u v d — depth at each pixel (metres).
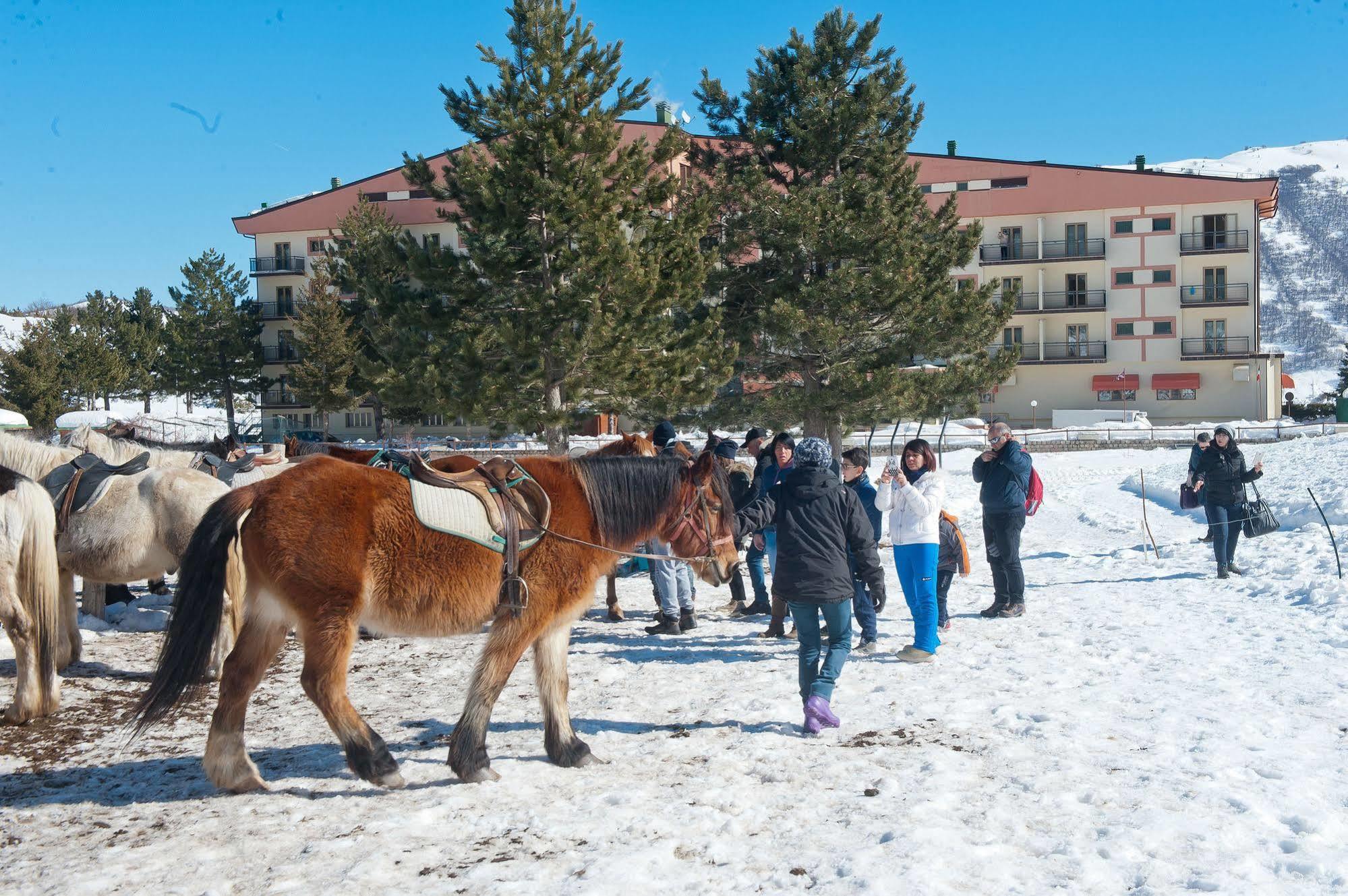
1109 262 59.62
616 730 6.34
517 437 47.66
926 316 21.86
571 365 21.34
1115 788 4.89
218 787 5.19
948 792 4.91
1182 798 4.72
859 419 22.19
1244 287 58.00
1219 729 5.84
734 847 4.31
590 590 5.68
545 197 20.59
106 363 60.25
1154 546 14.52
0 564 6.50
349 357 48.47
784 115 23.55
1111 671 7.57
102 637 9.59
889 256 21.41
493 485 5.48
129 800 5.15
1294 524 15.68
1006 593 10.24
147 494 7.86
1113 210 59.34
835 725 6.17
